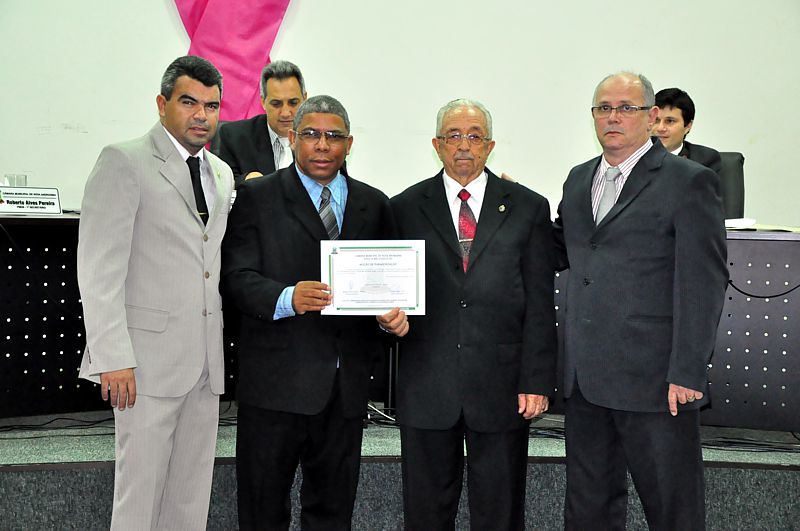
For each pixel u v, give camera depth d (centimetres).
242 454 246
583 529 254
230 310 267
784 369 322
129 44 477
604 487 254
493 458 248
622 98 242
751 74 502
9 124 474
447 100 499
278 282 237
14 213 321
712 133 506
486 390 244
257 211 246
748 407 324
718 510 295
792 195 508
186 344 240
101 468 280
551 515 298
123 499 236
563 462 297
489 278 245
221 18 475
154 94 482
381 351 260
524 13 496
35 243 322
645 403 241
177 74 238
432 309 248
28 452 295
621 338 243
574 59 499
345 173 257
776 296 321
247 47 479
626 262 244
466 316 245
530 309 249
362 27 491
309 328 242
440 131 246
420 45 495
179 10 476
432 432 247
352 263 235
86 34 475
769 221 510
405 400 249
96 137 480
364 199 250
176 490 251
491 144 250
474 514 251
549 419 370
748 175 508
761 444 336
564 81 500
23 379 321
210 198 252
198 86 238
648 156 248
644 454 245
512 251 248
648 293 242
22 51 472
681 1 497
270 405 239
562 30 498
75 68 475
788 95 502
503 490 248
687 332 233
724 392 326
